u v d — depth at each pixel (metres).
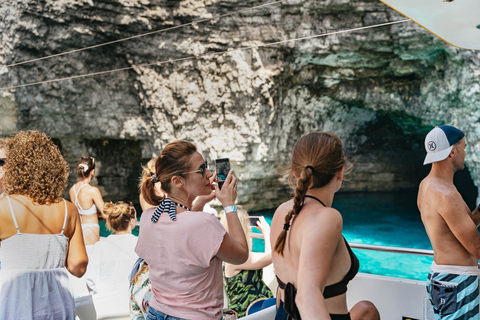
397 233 20.50
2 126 18.72
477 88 17.14
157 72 20.61
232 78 20.28
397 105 21.84
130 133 21.53
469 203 26.02
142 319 2.42
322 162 1.55
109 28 18.80
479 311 2.46
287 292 1.55
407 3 2.12
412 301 2.75
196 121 21.00
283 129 22.42
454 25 2.49
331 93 22.73
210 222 1.73
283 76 20.72
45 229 2.13
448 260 2.44
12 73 18.16
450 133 2.46
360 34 18.55
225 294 2.73
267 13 19.47
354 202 27.61
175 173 1.85
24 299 2.03
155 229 1.81
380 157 29.61
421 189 2.68
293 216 1.60
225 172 1.98
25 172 2.12
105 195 24.08
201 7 19.28
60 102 19.64
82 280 3.33
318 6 18.41
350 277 1.52
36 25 17.72
